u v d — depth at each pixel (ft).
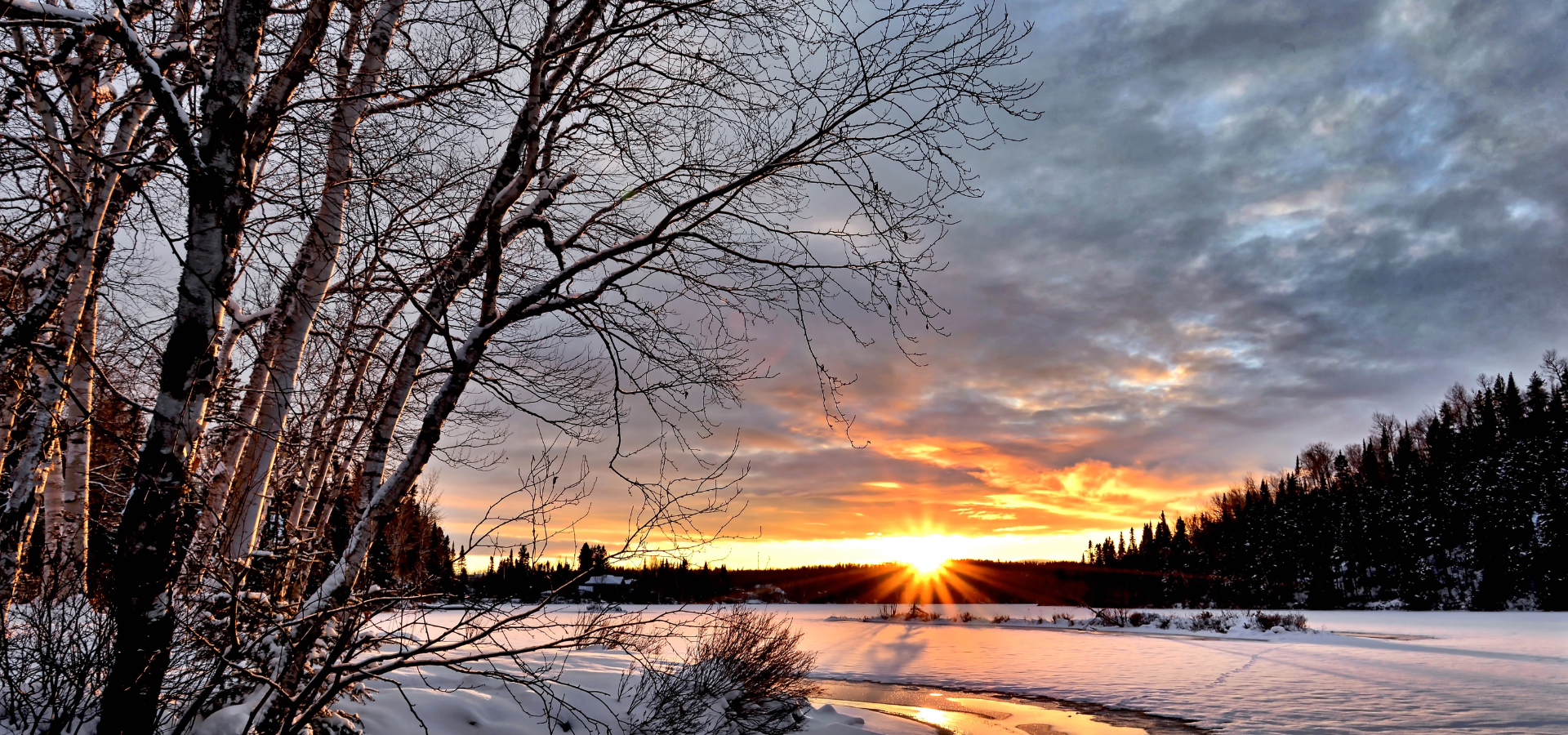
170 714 15.35
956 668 77.05
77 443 23.22
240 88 13.24
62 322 19.88
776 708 38.42
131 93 18.25
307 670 17.03
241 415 19.35
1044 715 51.11
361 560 16.10
